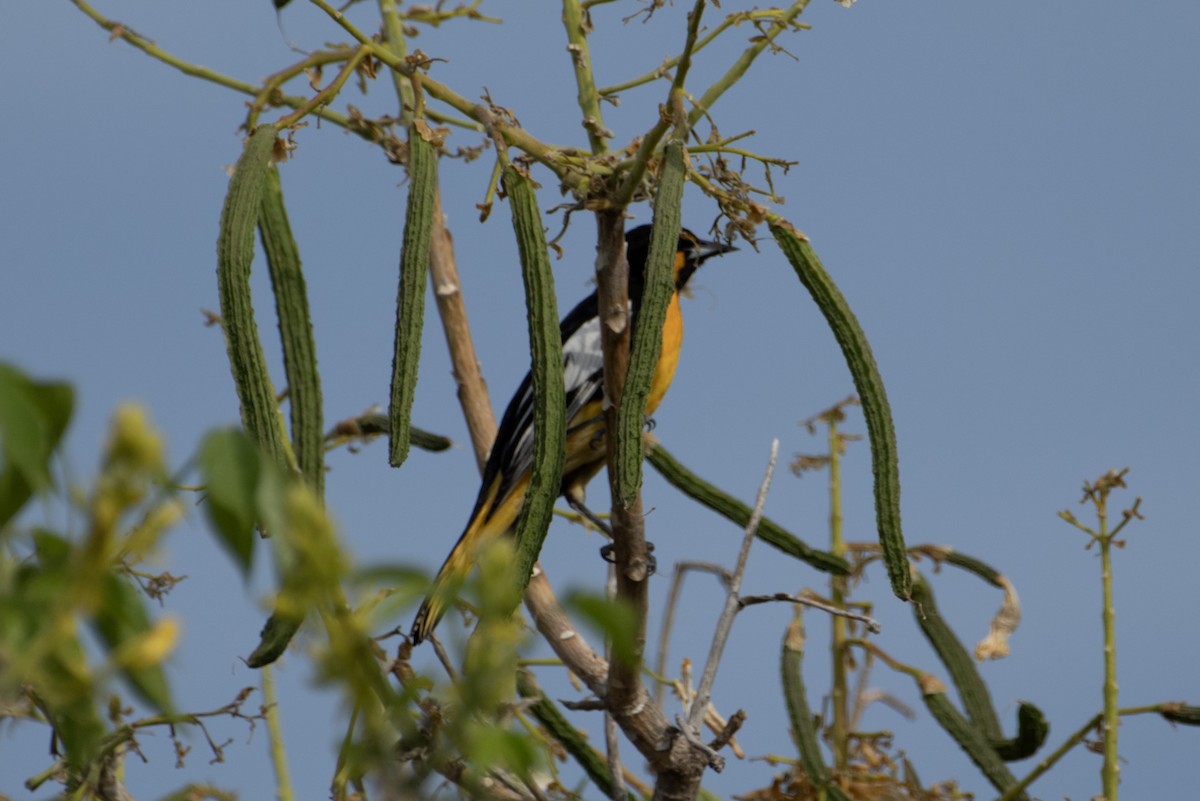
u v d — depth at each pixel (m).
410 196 5.88
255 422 5.38
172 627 2.11
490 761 2.43
